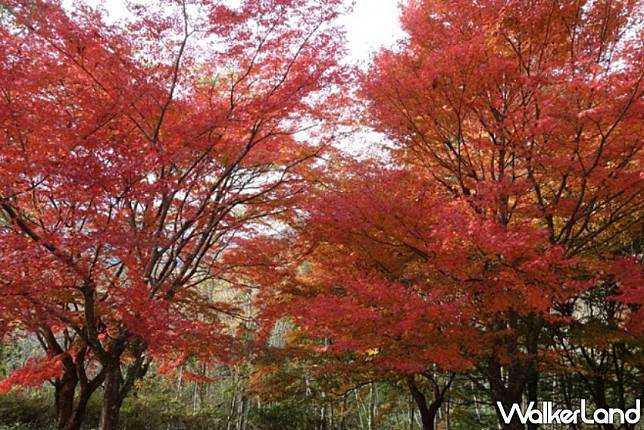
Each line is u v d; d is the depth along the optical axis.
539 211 10.37
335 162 11.66
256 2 8.84
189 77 9.91
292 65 9.59
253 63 9.63
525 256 8.83
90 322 8.81
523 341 13.06
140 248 9.08
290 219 11.62
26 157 6.79
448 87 9.82
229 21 9.00
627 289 8.66
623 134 8.93
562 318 8.80
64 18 7.59
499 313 10.49
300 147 11.52
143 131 9.03
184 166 10.24
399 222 9.92
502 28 9.66
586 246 12.41
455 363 8.63
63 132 7.09
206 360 12.15
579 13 9.70
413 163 11.53
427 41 10.59
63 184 7.07
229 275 13.98
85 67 8.19
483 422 21.33
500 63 9.34
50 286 7.62
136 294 7.98
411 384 14.12
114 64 8.16
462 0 9.84
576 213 10.48
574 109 8.79
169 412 25.95
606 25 9.61
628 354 12.49
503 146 9.88
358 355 13.28
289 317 11.26
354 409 23.75
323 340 14.86
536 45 10.06
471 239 8.48
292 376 14.55
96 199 7.60
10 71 6.82
